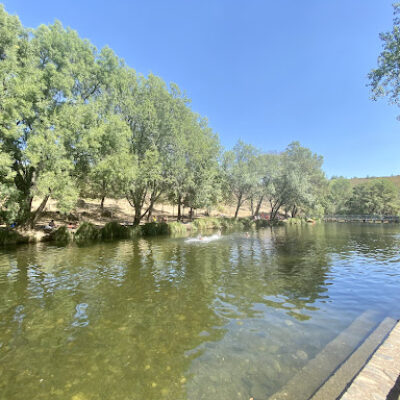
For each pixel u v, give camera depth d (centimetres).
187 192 3184
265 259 1397
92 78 2161
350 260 1377
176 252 1593
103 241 2048
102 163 1841
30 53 1720
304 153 5272
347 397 318
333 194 7725
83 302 762
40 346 530
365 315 659
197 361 474
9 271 1097
